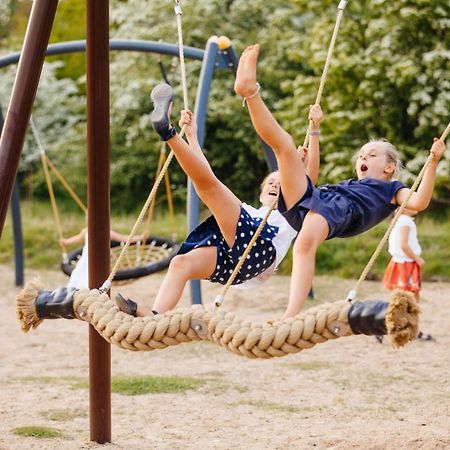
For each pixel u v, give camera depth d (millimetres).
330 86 22172
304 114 22562
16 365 10492
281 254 6023
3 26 34781
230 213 5629
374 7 21547
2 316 14219
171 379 9461
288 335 4562
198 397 8758
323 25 22234
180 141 5301
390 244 11414
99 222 6973
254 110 4973
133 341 4934
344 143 22234
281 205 5297
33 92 6477
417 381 9391
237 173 25750
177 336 4906
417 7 20953
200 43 25609
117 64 26391
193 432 7469
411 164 21047
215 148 25672
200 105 12906
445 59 20984
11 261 20891
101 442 7094
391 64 21469
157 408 8328
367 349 11211
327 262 18656
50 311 5262
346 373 9844
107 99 6852
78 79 30031
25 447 6891
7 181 6449
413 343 11477
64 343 11969
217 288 16719
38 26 6422
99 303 5137
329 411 8148
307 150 5949
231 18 26062
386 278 11453
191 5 25609
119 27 27688
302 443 6918
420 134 21328
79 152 26969
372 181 5805
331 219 5312
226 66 13156
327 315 4523
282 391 9016
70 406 8398
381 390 8992
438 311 14039
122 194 26812
